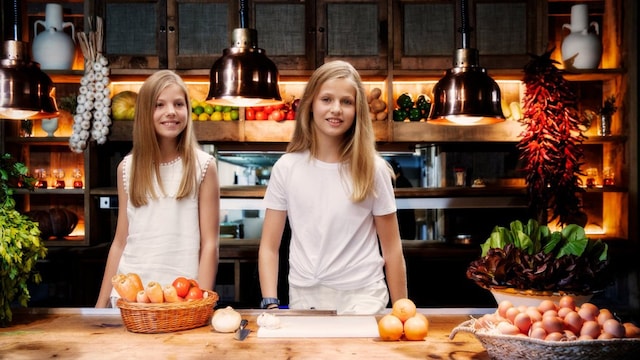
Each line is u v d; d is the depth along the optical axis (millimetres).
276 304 1982
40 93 2541
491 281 1705
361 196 2004
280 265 4090
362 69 4211
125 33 4195
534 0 4184
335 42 4203
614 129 4355
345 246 2037
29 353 1490
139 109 2289
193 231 2350
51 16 4270
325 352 1496
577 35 4246
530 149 3928
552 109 3850
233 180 4730
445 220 4602
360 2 4203
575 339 1311
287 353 1487
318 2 4191
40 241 1930
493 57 4191
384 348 1532
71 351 1506
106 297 2387
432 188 4348
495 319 1451
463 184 4480
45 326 1757
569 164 3887
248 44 2723
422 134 4211
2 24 4223
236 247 4070
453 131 4211
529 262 1648
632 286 4176
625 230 4254
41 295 4359
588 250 1774
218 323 1678
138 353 1488
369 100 4273
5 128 4211
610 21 4387
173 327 1677
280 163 2129
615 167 4379
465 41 2812
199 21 4199
